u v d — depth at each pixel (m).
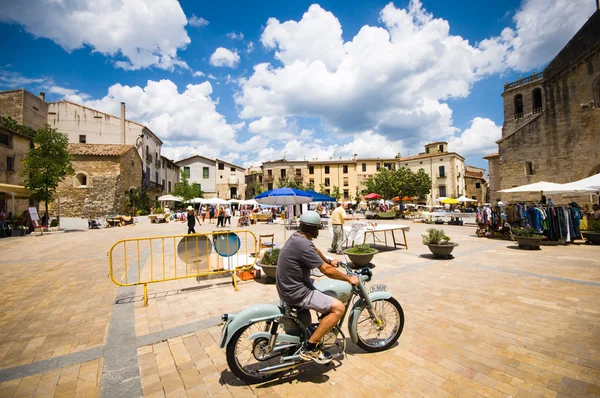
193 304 4.76
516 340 3.33
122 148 27.92
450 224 21.11
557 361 2.88
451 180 47.16
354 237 8.84
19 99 26.42
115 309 4.57
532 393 2.42
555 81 19.70
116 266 7.75
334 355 2.79
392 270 6.80
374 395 2.44
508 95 28.23
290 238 2.77
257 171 63.72
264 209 33.06
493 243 10.96
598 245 10.13
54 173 17.55
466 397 2.39
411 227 18.97
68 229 19.06
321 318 2.83
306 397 2.45
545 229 10.70
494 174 29.42
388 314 3.43
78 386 2.64
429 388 2.52
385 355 3.09
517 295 4.87
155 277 6.52
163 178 43.34
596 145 17.62
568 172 18.89
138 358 3.12
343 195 55.47
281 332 2.85
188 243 5.51
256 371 2.59
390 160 56.16
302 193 12.41
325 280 3.11
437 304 4.52
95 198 25.25
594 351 3.04
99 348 3.33
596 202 17.72
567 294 4.85
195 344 3.42
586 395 2.38
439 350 3.16
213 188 51.28
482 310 4.25
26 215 17.80
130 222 22.77
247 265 6.26
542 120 20.38
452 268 6.93
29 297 5.20
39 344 3.44
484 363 2.88
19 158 21.25
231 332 2.55
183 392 2.54
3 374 2.82
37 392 2.55
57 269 7.42
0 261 8.58
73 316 4.31
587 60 17.95
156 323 4.02
